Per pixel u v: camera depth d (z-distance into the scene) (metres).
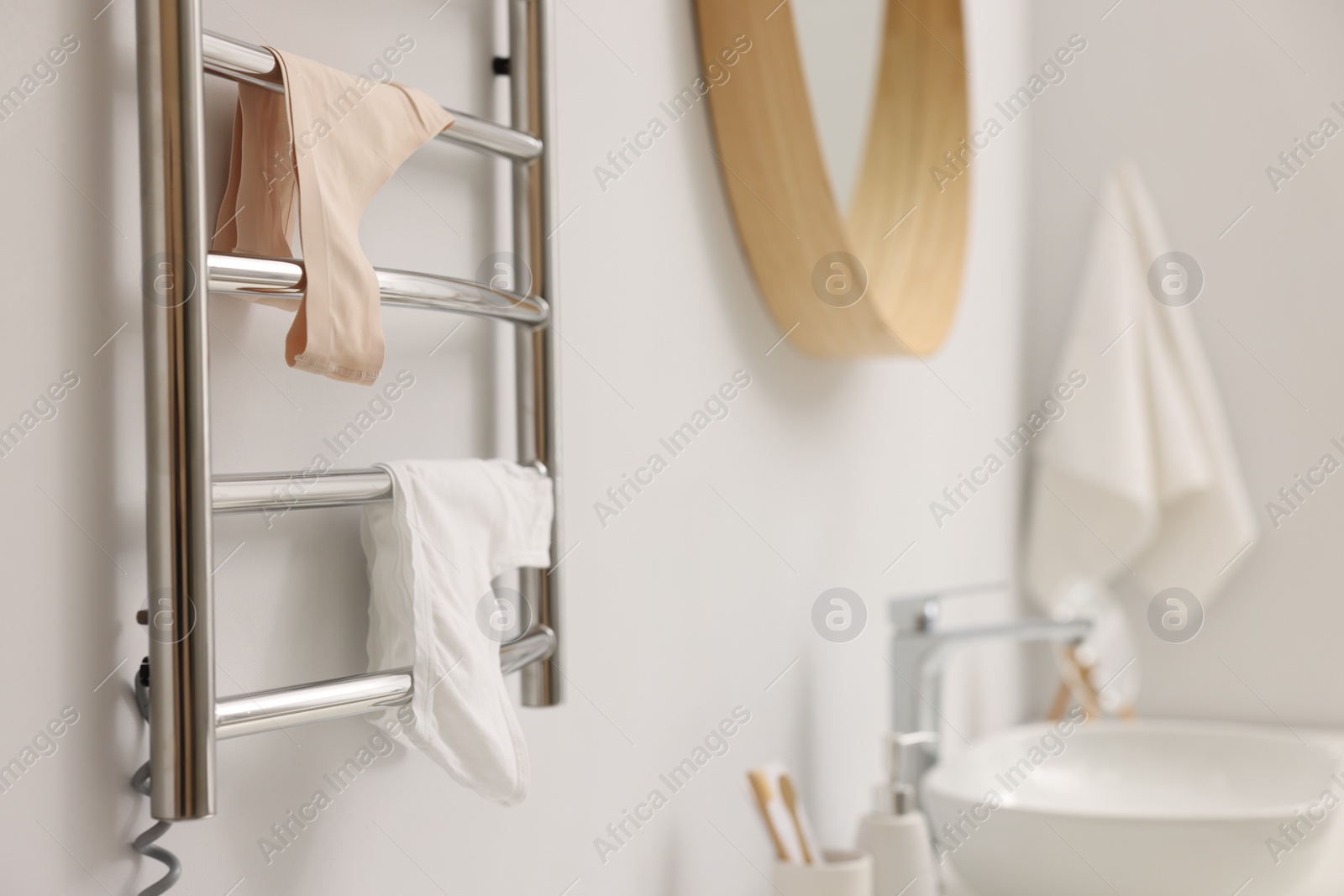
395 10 0.68
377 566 0.62
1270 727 1.69
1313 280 1.69
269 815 0.60
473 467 0.66
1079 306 1.73
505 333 0.77
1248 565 1.71
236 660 0.58
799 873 0.95
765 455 1.09
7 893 0.47
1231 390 1.73
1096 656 1.61
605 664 0.86
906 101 1.43
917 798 1.20
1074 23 1.84
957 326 1.57
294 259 0.54
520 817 0.78
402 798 0.68
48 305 0.49
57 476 0.49
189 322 0.47
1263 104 1.72
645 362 0.92
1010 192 1.78
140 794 0.52
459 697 0.60
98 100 0.51
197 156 0.48
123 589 0.52
